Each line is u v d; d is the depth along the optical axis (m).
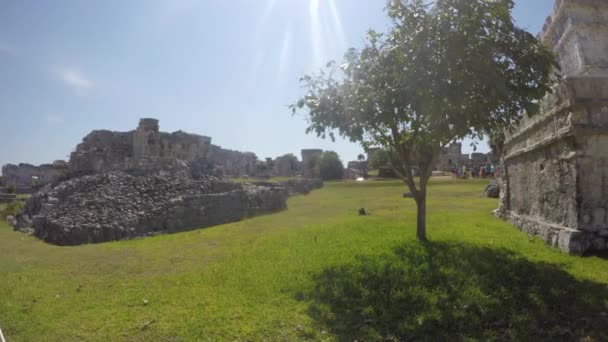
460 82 5.98
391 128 7.55
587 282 5.15
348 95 7.41
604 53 7.12
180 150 33.62
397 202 19.88
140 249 9.70
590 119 6.62
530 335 4.16
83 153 26.36
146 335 4.56
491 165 39.25
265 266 7.07
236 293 5.79
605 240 6.51
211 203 15.06
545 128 7.95
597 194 6.65
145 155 30.59
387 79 6.97
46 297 6.00
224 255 8.53
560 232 7.05
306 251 7.94
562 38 7.70
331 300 5.21
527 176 9.24
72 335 4.60
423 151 8.22
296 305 5.21
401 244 7.57
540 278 5.32
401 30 6.87
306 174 50.44
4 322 5.00
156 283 6.55
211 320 4.87
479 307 4.68
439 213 13.31
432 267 5.92
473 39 6.07
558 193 7.40
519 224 9.48
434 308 4.73
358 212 15.57
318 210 18.11
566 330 4.18
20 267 8.02
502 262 6.07
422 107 6.45
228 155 46.66
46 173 41.94
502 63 6.20
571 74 7.32
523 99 6.18
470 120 6.39
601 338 3.99
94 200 14.12
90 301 5.75
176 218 13.52
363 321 4.63
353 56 7.60
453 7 6.25
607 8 7.31
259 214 17.56
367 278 5.73
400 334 4.33
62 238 11.12
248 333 4.51
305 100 7.93
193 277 6.76
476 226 9.98
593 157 6.68
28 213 16.64
